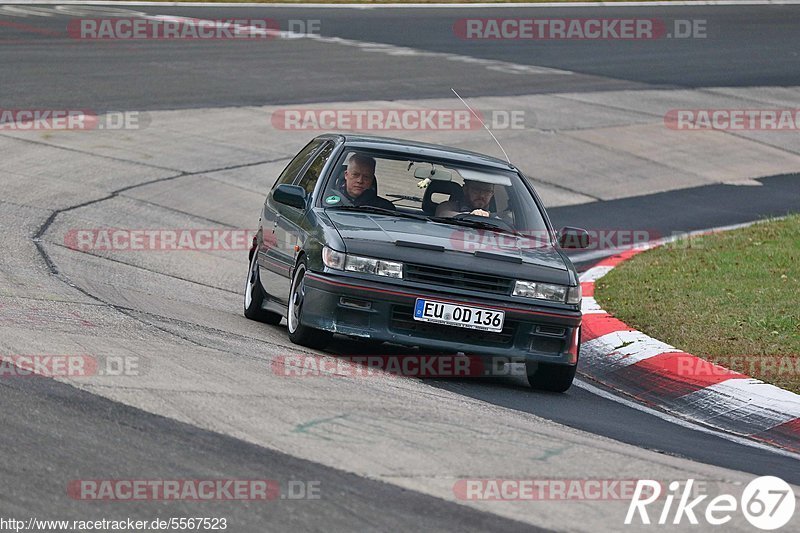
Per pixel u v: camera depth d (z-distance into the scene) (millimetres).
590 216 62469
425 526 16562
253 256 36219
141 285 38656
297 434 20391
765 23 141125
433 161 32750
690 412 28953
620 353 33406
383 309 28078
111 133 66500
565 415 26125
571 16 137500
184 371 24203
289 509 16797
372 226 29812
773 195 70438
